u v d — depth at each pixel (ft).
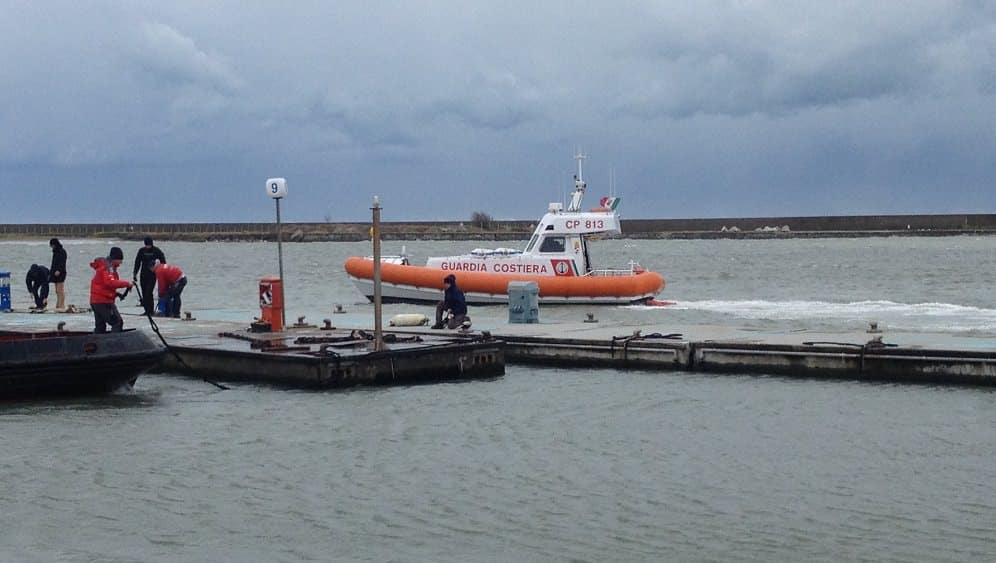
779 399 78.43
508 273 157.38
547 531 48.85
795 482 56.39
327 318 114.93
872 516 50.62
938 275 283.18
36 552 46.70
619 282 156.25
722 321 137.28
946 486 55.47
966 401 76.64
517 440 66.08
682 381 86.63
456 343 89.04
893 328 124.06
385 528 49.52
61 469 59.47
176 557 46.11
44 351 77.56
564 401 78.43
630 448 63.93
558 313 148.15
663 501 53.16
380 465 60.08
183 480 57.31
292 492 55.16
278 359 84.38
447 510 51.98
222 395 80.69
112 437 66.95
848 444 64.59
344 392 81.66
